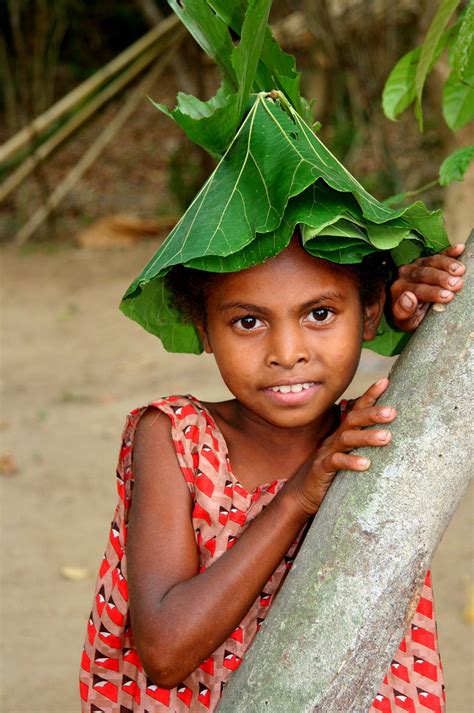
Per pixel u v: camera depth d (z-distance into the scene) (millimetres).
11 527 6023
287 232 1646
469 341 1659
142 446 2068
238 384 1930
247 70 1717
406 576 1607
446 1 2027
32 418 7676
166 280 2053
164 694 2082
